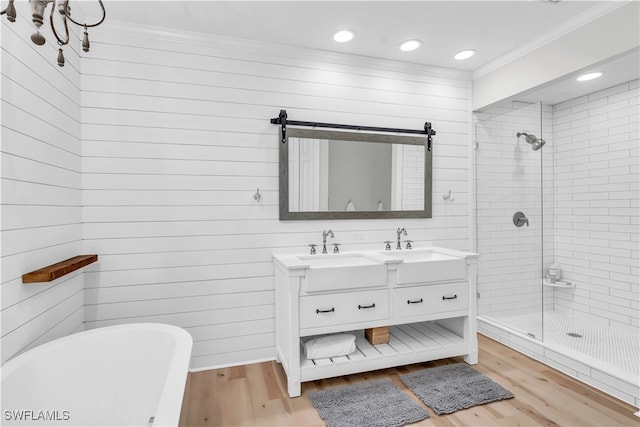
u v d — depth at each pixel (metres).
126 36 2.25
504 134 2.92
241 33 2.37
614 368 2.16
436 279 2.40
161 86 2.32
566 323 3.36
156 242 2.32
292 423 1.86
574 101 3.53
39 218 1.66
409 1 2.01
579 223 3.50
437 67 2.99
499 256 2.97
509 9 2.09
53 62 1.80
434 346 2.44
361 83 2.78
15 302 1.47
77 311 2.10
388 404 1.99
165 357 1.70
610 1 2.00
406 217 2.91
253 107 2.51
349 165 2.74
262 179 2.53
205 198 2.41
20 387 1.37
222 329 2.47
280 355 2.41
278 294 2.46
